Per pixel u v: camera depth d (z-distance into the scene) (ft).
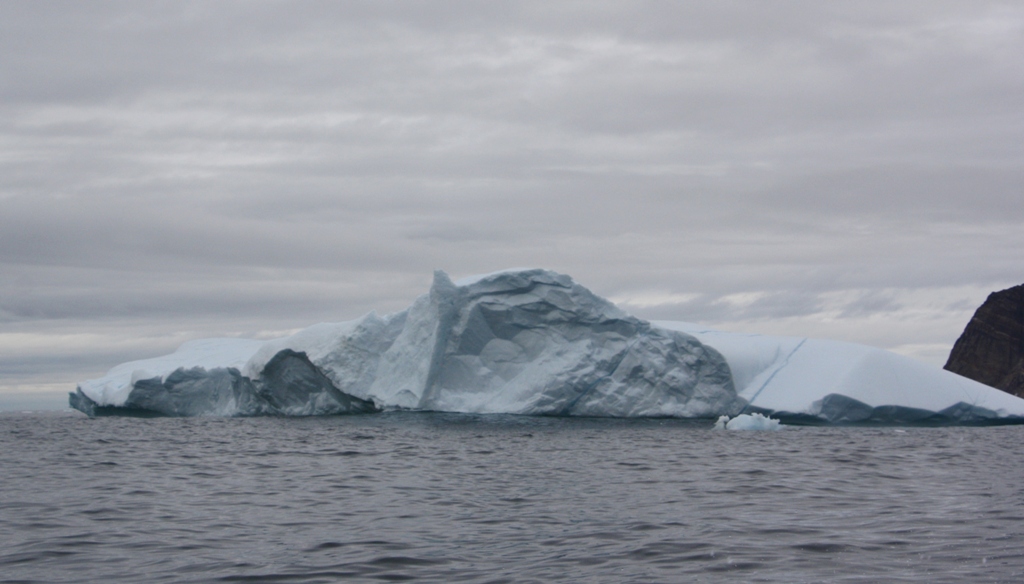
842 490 69.05
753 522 55.01
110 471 84.84
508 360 145.69
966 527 53.31
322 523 55.52
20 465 90.99
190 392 170.81
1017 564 44.11
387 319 151.12
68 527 54.44
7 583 41.37
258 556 46.34
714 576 42.22
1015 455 96.78
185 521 56.44
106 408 180.14
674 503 62.80
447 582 41.14
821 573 42.60
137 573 42.98
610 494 67.31
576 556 46.16
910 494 66.95
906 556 45.78
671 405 140.36
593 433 120.88
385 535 51.55
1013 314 281.74
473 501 64.23
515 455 95.55
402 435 119.24
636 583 41.01
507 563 44.75
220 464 89.92
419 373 142.41
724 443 108.37
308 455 97.40
